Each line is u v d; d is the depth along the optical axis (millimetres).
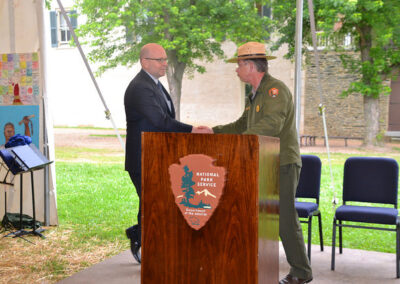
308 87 16141
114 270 3338
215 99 17297
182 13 15398
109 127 19000
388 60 14164
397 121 15875
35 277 3240
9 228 4539
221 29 15688
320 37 14500
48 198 4668
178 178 1687
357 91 13875
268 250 1890
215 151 1652
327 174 8938
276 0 14602
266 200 1815
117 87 18719
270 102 2584
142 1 15977
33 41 4469
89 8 16609
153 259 1731
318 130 16172
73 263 3557
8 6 4531
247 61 2652
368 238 4473
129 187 7516
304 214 3432
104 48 16938
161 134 1692
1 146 4316
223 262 1671
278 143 2127
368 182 3633
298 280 2803
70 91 19422
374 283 3062
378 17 13016
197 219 1680
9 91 4594
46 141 4520
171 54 15938
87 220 5062
